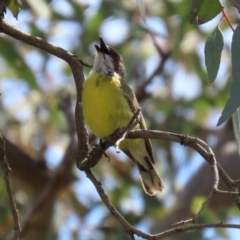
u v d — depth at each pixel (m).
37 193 13.89
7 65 13.55
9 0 8.62
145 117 13.44
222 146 13.02
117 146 6.55
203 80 13.77
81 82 8.23
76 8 13.51
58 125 14.47
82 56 13.61
